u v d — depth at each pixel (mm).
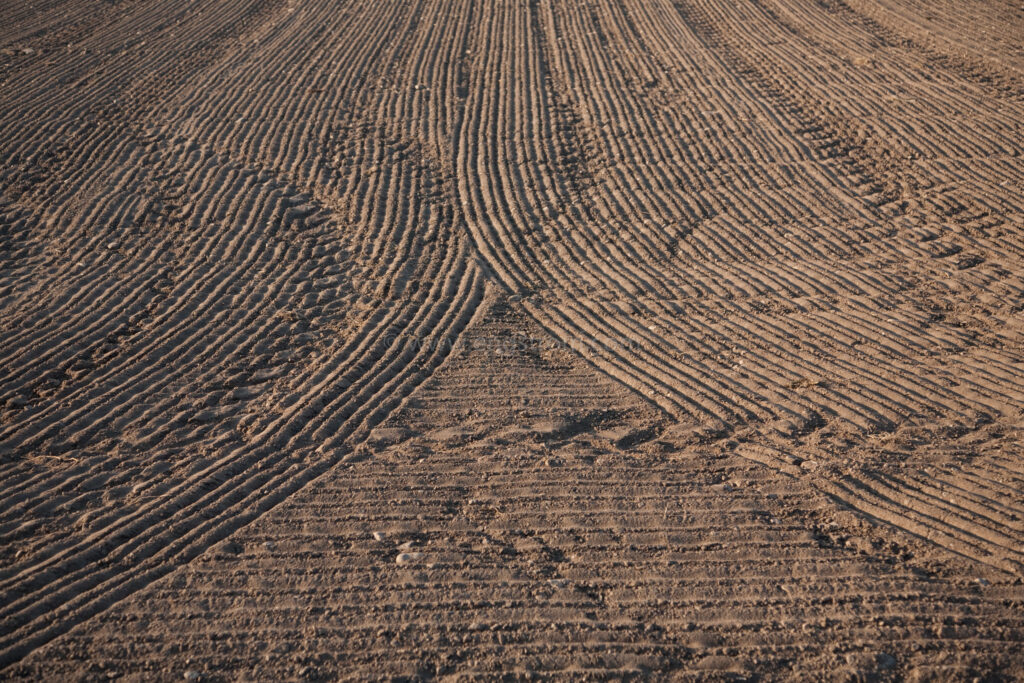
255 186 11438
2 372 7785
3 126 12758
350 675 4836
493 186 11625
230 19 17938
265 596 5395
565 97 14266
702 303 9055
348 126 13195
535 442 7008
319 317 8867
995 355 7969
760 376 7836
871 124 12875
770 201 11047
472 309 9070
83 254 9805
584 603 5363
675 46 16312
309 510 6180
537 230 10680
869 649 4996
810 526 6004
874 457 6684
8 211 10656
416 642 5066
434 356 8273
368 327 8688
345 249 10172
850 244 10031
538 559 5730
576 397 7672
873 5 18266
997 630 5113
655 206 11055
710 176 11695
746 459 6762
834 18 17594
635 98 14102
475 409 7473
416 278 9594
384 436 7102
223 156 12141
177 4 18812
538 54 16109
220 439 7039
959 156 11875
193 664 4910
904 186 11227
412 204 11164
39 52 15781
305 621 5211
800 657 4965
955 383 7605
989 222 10320
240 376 7914
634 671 4859
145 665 4898
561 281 9602
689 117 13359
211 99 13938
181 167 11836
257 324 8688
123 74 14883
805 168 11766
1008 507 6055
